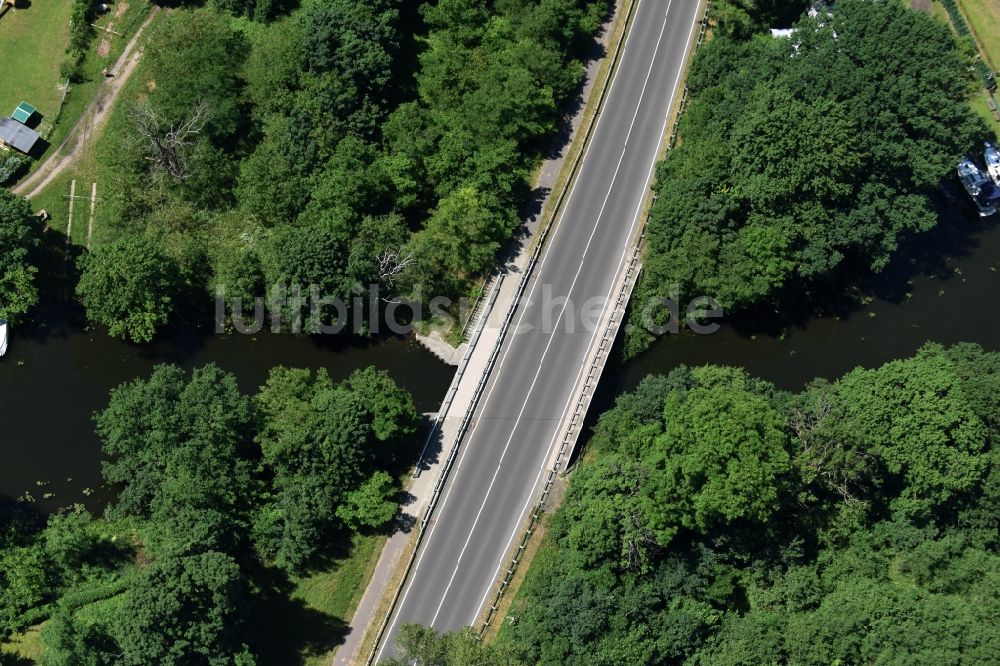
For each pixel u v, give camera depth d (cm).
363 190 16612
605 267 17175
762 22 18988
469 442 15950
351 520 15088
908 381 15162
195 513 14212
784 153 16200
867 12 16675
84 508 15462
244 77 17675
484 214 16488
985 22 19325
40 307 16562
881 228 16750
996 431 15150
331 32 17075
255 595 14750
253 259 16400
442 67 17762
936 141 16550
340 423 14800
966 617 13338
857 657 13412
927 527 15075
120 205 16725
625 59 18775
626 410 15688
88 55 18025
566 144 18125
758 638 13612
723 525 14625
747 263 16438
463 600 15062
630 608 14025
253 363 16638
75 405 16150
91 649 13000
